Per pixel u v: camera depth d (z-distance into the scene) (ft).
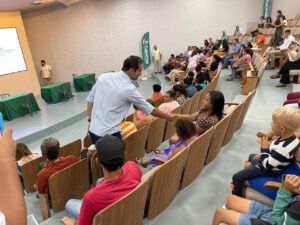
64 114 22.24
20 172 10.00
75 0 31.19
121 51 37.88
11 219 1.27
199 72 21.84
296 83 18.62
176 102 12.76
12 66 28.22
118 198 4.99
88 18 35.29
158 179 5.98
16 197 1.35
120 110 7.54
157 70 39.68
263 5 45.80
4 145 1.49
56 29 34.14
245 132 11.59
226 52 33.42
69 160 8.82
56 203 8.21
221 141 9.39
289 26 34.81
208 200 7.25
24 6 26.76
